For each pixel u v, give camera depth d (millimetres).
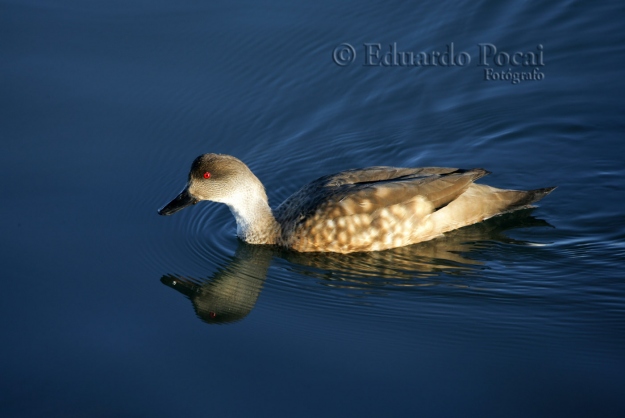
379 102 17766
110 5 19328
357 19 19547
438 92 17906
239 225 14320
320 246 13594
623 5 19703
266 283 13219
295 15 19516
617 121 16719
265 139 16906
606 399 10250
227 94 17688
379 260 13492
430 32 19328
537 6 19891
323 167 16188
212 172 13734
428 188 13438
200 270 13711
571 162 15828
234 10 19516
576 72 18219
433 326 11914
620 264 13016
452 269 13156
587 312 12000
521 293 12500
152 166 15953
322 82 18156
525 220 14281
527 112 17188
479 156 16234
